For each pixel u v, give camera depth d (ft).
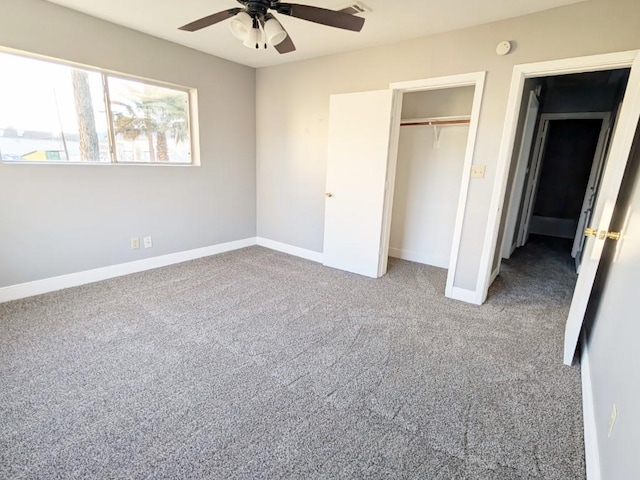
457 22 8.61
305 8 5.63
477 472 4.51
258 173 15.28
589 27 7.30
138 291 10.08
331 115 11.88
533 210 19.94
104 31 9.48
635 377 3.67
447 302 10.07
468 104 12.25
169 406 5.53
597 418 4.84
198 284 10.84
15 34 8.05
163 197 12.01
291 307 9.43
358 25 5.97
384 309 9.48
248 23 5.81
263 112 14.42
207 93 12.56
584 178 19.43
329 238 12.92
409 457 4.71
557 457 4.78
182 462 4.52
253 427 5.16
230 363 6.76
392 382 6.33
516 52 8.29
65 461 4.46
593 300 7.70
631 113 5.99
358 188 11.82
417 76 10.01
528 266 13.84
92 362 6.59
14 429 4.93
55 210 9.43
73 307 8.84
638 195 5.55
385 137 10.91
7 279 8.86
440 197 13.26
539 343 7.84
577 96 14.93
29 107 8.82
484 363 7.00
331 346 7.51
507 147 8.80
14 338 7.29
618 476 3.43
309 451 4.76
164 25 9.75
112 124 10.46
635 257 4.84
